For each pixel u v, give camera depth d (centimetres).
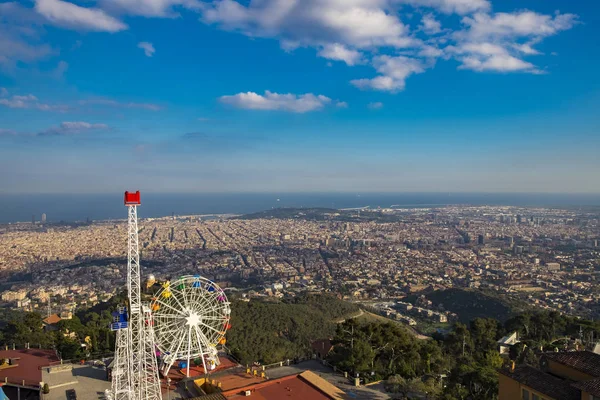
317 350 6494
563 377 3634
